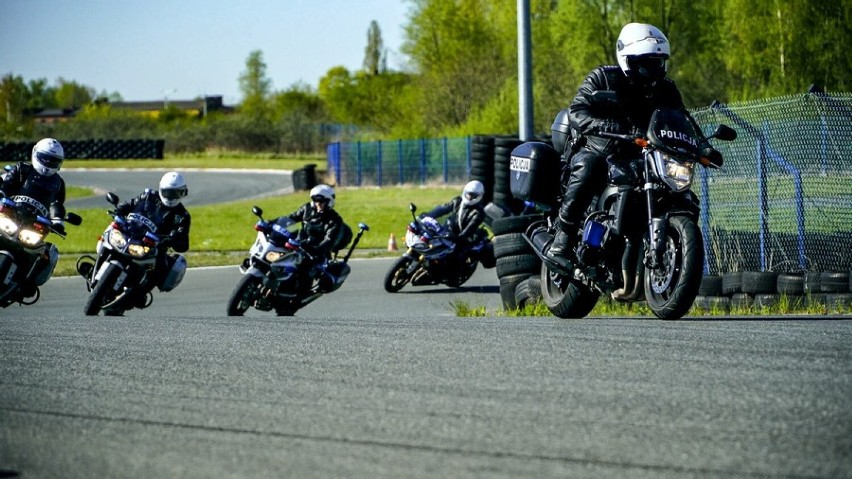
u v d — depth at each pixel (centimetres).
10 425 1627
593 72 2736
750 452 1384
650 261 2573
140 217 4453
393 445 1462
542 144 2889
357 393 1780
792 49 16825
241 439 1514
